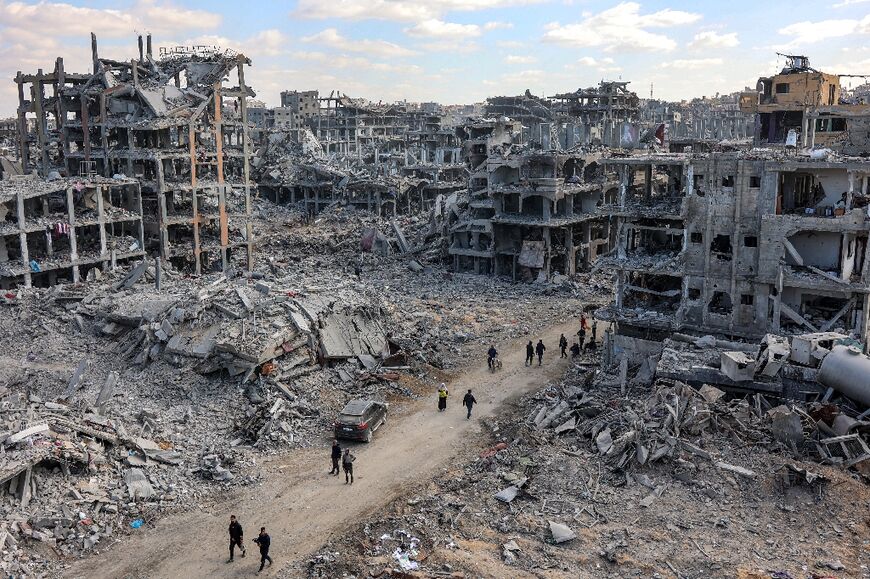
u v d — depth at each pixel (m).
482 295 84.19
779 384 43.03
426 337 64.50
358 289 66.06
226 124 92.69
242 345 49.84
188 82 92.06
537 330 70.06
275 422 45.97
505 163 91.06
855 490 35.06
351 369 54.19
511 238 93.81
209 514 36.94
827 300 51.22
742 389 44.06
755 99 109.69
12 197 71.12
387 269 97.12
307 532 35.16
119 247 81.62
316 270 95.69
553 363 60.16
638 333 55.97
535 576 30.28
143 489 38.09
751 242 50.50
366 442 45.00
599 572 30.58
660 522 33.88
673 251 58.19
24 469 35.12
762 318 50.84
